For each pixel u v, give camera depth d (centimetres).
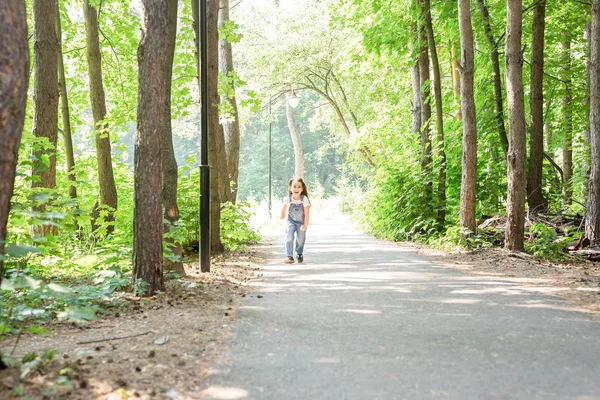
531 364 421
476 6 1781
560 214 1438
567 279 867
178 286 809
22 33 386
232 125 2047
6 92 376
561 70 2022
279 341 499
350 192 4450
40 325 579
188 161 1398
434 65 1723
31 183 1130
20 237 851
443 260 1178
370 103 3381
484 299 709
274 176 7875
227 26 1386
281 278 946
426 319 591
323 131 7800
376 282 872
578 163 2300
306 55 3422
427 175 1744
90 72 1470
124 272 805
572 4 1848
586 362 425
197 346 480
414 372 404
